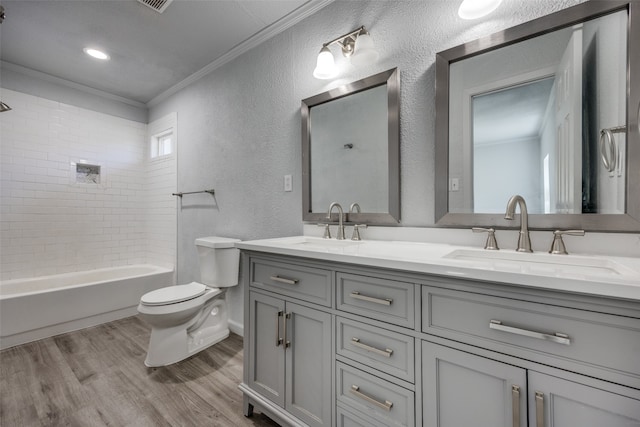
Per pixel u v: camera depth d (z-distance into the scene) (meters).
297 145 1.90
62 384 1.60
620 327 0.59
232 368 1.79
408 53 1.43
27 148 2.61
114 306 2.60
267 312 1.32
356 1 1.61
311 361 1.13
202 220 2.65
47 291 2.23
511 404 0.70
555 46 1.08
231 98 2.36
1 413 1.36
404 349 0.88
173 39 2.15
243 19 1.93
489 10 1.11
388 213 1.48
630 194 0.93
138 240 3.34
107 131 3.11
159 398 1.49
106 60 2.45
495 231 1.18
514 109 1.16
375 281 0.95
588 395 0.62
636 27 0.92
